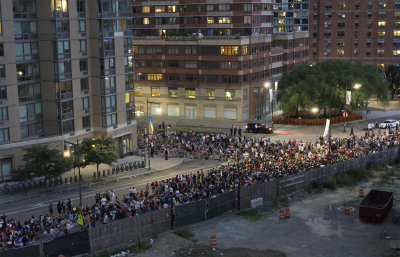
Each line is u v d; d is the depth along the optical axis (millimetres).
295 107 105125
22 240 43875
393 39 157125
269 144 83125
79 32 77062
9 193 62750
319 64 113875
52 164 65500
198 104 112688
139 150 85312
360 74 108250
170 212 50000
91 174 72062
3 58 69000
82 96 78625
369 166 73000
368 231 50562
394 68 144125
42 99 75688
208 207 53125
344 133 95875
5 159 69750
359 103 104562
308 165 67438
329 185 64938
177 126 108375
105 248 44594
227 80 108375
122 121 82938
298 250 46125
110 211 51375
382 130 97188
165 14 129750
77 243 42750
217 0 121438
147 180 68312
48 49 73875
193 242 47562
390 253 45219
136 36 123312
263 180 61156
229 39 106500
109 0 78500
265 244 47438
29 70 73438
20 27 71500
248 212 55594
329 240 48375
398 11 155250
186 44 111188
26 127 73938
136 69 118125
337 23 163375
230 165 69625
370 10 158750
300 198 61125
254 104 113062
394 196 61688
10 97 70312
